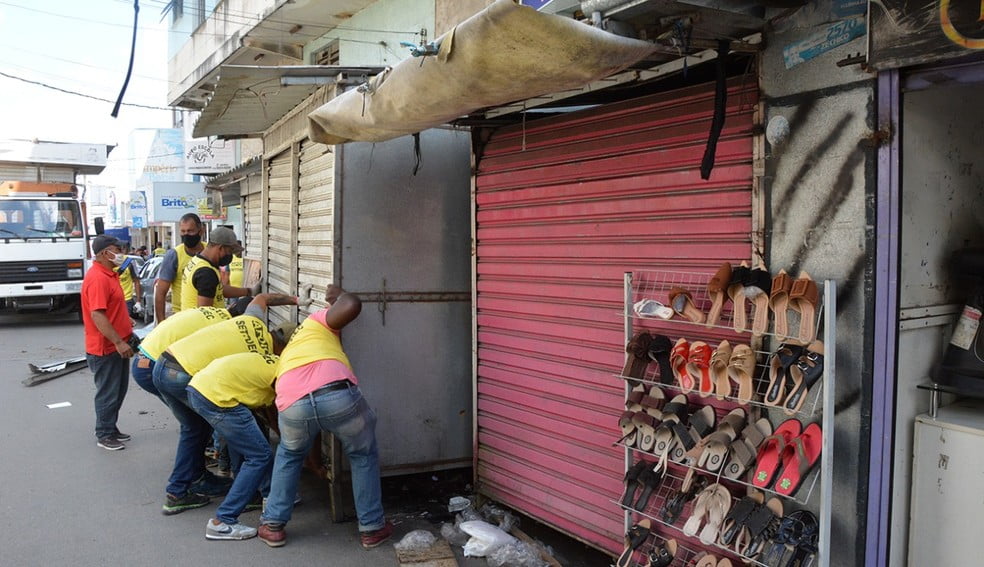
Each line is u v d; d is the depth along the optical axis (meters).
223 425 4.28
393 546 4.32
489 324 4.69
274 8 11.05
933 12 2.40
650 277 3.57
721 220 3.25
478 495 4.82
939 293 2.99
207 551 4.23
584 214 3.94
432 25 9.16
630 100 3.66
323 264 5.06
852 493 2.78
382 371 4.92
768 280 2.86
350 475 4.72
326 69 4.57
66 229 15.55
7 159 16.70
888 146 2.63
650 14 2.68
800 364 2.72
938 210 2.95
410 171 4.99
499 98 3.09
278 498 4.26
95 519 4.72
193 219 6.83
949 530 2.81
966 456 2.75
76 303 16.73
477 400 4.81
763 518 2.83
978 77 2.44
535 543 4.26
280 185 6.61
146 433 6.89
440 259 5.09
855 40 2.69
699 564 3.15
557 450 4.18
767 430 2.97
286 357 4.16
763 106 3.04
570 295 4.06
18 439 6.66
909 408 2.88
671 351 3.29
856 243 2.72
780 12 2.89
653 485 3.29
